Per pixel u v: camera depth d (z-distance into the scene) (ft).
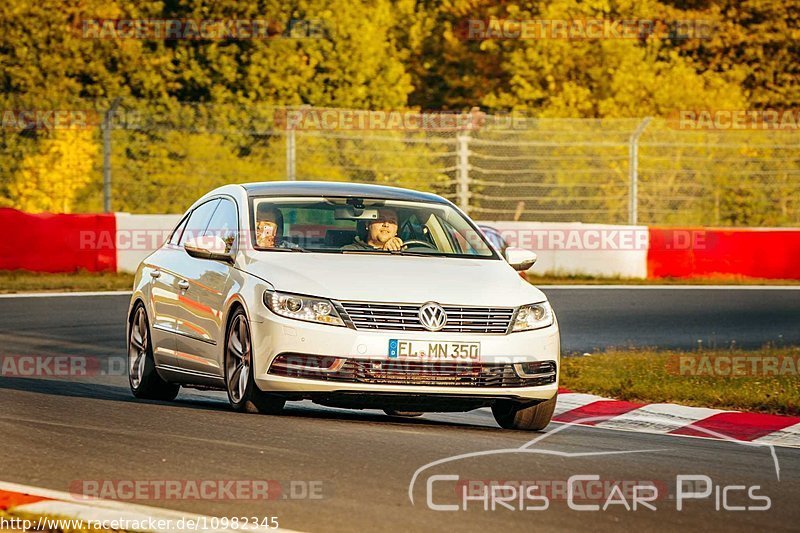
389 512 65.31
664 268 263.70
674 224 323.78
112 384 128.16
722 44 431.02
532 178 320.29
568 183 318.86
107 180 264.31
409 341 92.94
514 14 390.42
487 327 95.09
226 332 100.12
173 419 94.58
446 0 424.46
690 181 325.62
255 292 96.02
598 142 315.58
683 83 378.32
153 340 113.29
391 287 95.04
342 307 93.35
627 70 379.14
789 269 266.16
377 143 317.83
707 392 118.62
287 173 278.67
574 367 136.67
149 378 114.73
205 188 314.35
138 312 117.91
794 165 328.29
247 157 316.19
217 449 81.76
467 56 410.11
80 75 370.32
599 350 160.35
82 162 313.12
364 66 382.63
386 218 105.70
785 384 123.85
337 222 105.50
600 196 322.34
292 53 376.07
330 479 73.05
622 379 127.03
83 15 365.61
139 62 368.07
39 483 70.49
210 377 103.55
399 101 389.60
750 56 435.53
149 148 317.42
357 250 102.63
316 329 92.73
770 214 326.44
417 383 93.15
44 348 154.40
